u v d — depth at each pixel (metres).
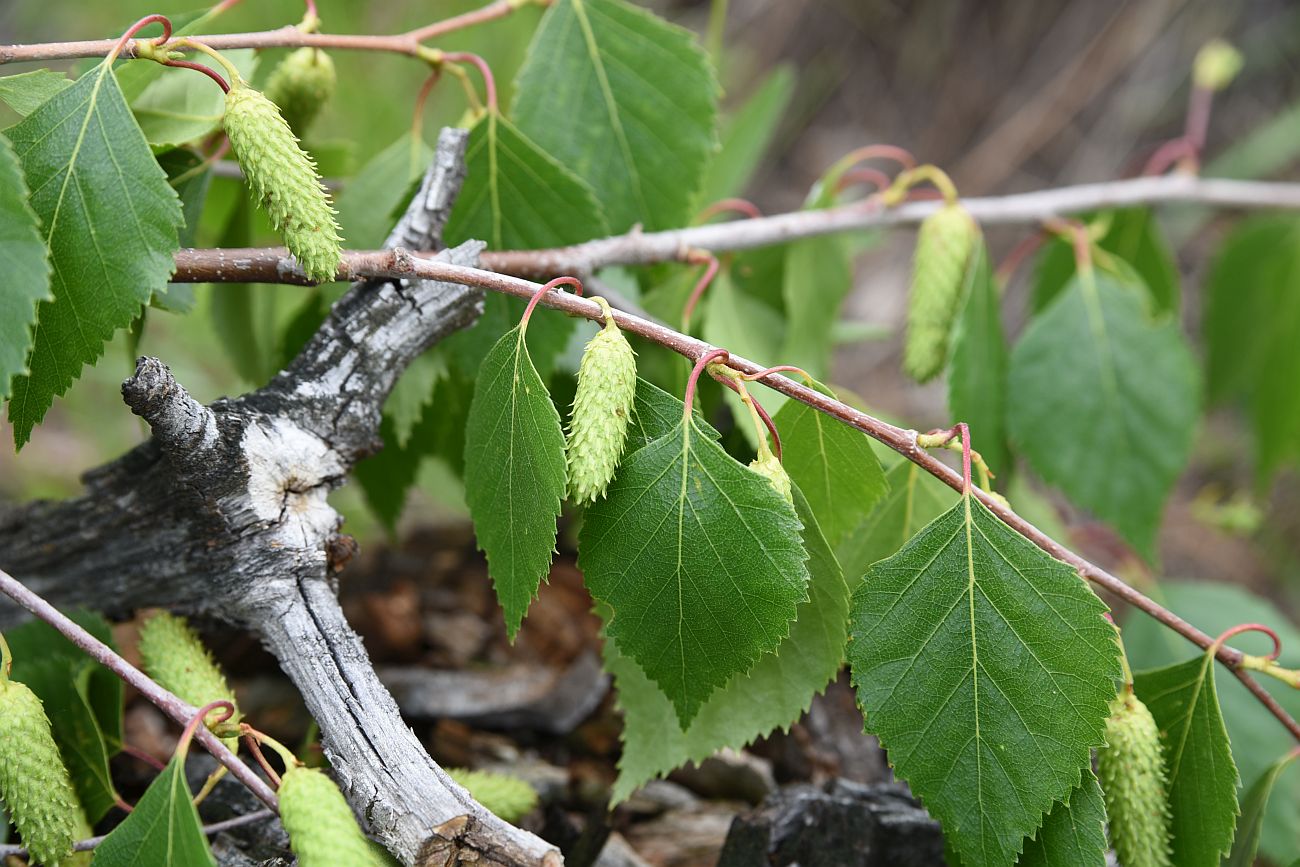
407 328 0.40
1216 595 0.53
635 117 0.45
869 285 1.03
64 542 0.41
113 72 0.38
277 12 0.76
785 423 0.38
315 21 0.41
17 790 0.36
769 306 0.50
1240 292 0.65
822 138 1.14
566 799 0.46
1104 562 0.62
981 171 1.10
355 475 0.46
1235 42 1.06
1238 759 0.50
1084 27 1.11
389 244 0.40
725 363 0.37
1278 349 0.64
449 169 0.41
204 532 0.39
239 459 0.38
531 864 0.36
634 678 0.40
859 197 1.10
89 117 0.37
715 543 0.36
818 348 0.49
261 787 0.36
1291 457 0.67
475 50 0.82
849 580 0.41
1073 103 1.10
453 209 0.43
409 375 0.43
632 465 0.37
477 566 0.52
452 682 0.48
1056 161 1.09
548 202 0.43
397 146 0.44
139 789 0.43
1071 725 0.37
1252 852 0.40
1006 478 0.50
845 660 0.39
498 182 0.42
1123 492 0.49
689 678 0.37
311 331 0.44
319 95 0.43
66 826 0.37
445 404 0.45
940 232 0.46
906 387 0.95
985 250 0.47
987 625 0.37
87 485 0.40
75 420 0.70
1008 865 0.37
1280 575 0.77
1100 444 0.49
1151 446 0.49
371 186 0.45
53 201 0.37
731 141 0.61
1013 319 0.99
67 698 0.39
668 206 0.45
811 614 0.39
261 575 0.38
